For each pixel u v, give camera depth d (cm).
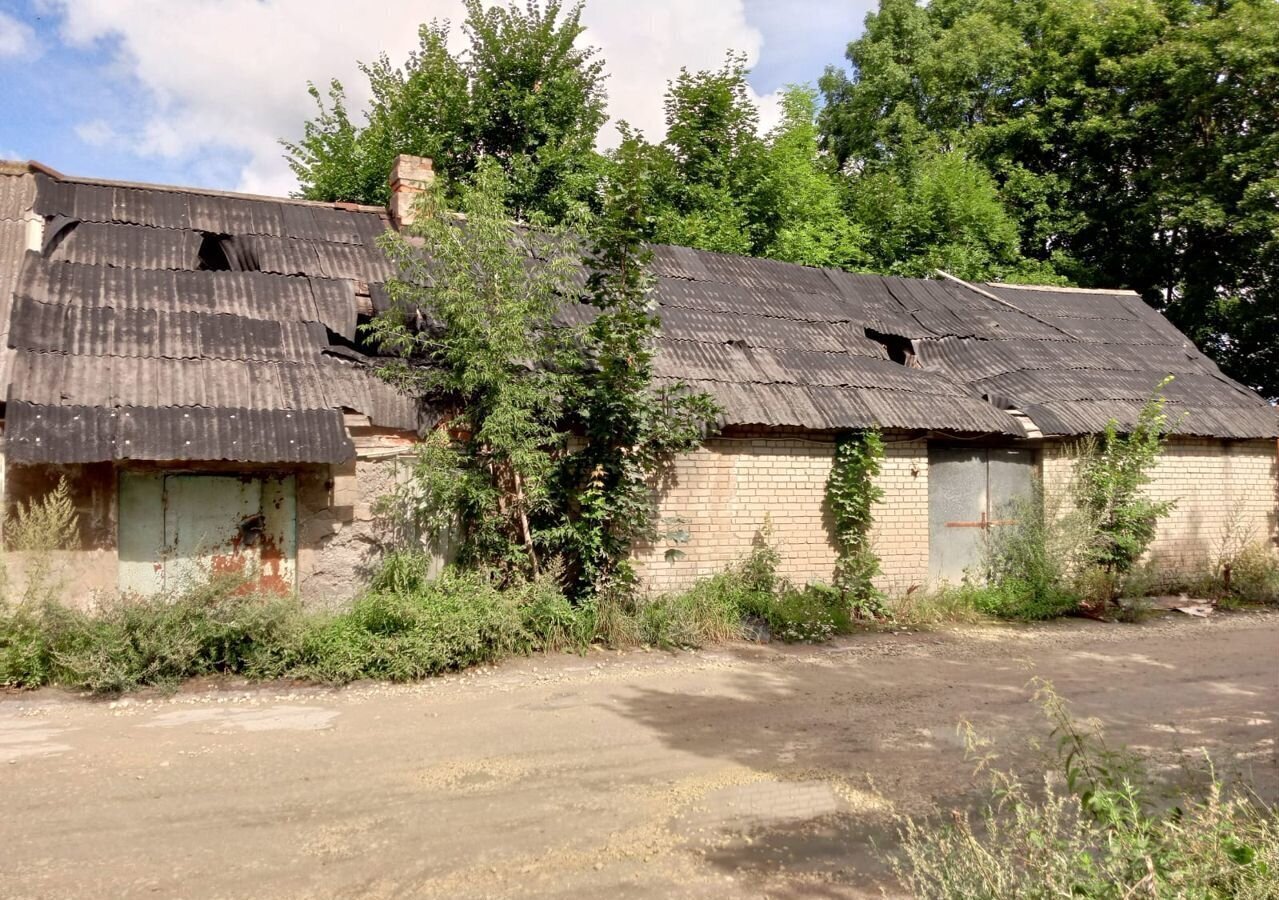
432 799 486
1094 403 1258
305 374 895
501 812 469
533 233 1066
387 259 1076
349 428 891
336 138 2195
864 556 1088
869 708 693
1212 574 1312
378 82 2236
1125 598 1172
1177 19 2119
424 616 777
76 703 659
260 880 387
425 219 952
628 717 655
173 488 848
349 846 423
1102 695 740
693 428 971
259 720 630
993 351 1351
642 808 479
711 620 939
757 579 1035
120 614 715
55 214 976
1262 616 1170
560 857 417
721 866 411
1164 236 2170
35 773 513
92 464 791
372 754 559
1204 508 1333
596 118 2242
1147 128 2108
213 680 725
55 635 705
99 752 552
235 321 927
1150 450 1206
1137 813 313
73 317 860
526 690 730
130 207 1049
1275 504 1394
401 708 670
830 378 1158
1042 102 2425
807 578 1101
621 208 966
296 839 430
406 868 402
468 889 384
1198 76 1933
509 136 2153
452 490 879
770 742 602
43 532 726
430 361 979
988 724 650
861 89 2738
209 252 1108
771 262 1438
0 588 706
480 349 893
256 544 874
